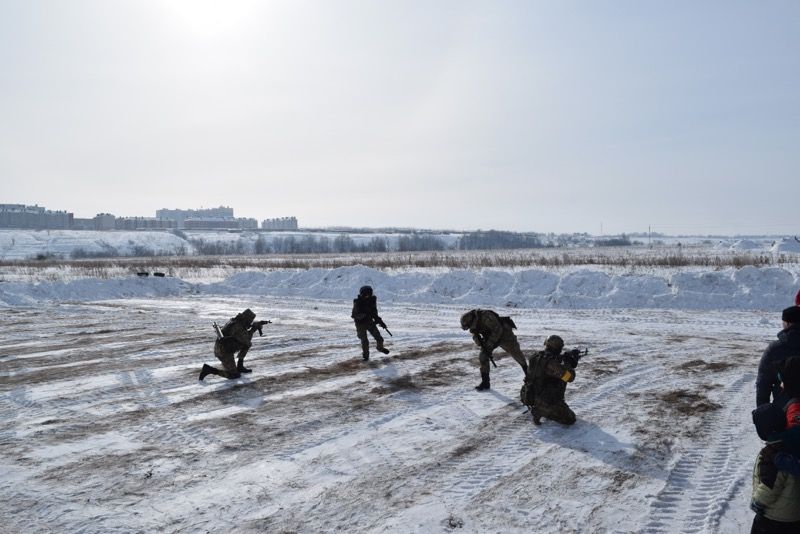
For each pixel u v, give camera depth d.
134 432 6.97
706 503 4.95
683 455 6.02
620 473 5.59
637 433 6.69
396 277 25.08
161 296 26.16
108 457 6.16
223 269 42.59
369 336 13.90
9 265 54.41
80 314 19.45
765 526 3.40
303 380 9.45
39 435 6.89
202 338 13.86
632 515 4.76
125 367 10.58
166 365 10.74
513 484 5.39
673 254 52.75
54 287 25.44
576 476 5.54
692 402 7.90
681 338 13.10
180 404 8.12
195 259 74.12
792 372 3.41
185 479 5.57
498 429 6.94
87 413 7.75
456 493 5.22
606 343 12.47
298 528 4.61
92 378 9.72
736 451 6.08
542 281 21.69
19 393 8.77
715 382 8.97
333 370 10.18
